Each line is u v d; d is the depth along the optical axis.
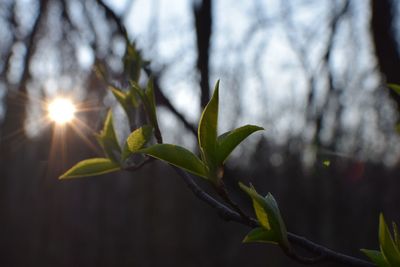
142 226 10.05
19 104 5.97
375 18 2.77
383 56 2.75
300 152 7.90
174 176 10.30
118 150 1.20
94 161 1.20
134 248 9.89
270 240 0.95
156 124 1.10
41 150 7.57
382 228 0.92
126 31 1.49
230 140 0.99
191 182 1.07
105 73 1.52
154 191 10.18
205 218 10.18
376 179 8.07
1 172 8.73
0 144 7.98
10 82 5.98
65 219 9.50
